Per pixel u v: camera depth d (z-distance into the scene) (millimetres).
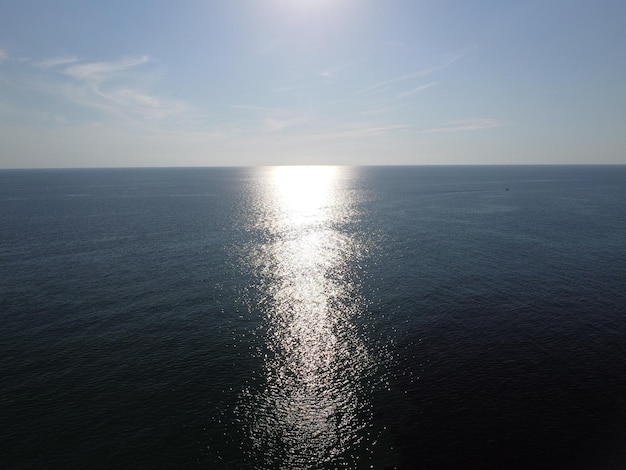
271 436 34625
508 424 35719
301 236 108062
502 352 47438
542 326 53812
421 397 39594
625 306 59844
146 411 37344
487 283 69875
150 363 45375
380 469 31266
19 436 33969
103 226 120500
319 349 48688
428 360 46094
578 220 130750
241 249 93750
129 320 55875
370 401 39156
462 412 37344
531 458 32062
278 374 43562
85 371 43625
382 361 46031
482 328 53469
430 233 110875
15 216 137625
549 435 34312
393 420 36469
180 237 106312
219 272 76375
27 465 31062
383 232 112812
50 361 45469
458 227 119562
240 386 41406
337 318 56969
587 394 39531
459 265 80312
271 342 50312
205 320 56156
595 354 46688
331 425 35938
